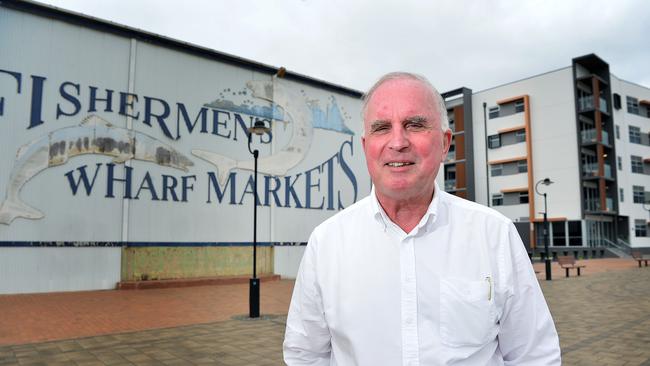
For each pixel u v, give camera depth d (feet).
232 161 51.06
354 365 4.33
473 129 126.11
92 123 42.68
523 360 4.44
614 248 110.63
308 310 4.87
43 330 24.03
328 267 4.64
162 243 45.34
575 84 108.88
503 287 4.25
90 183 41.98
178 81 48.32
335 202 58.65
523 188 114.73
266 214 52.85
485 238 4.35
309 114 57.67
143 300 35.19
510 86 119.65
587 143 107.04
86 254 41.16
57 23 41.81
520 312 4.37
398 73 4.64
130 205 43.96
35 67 40.50
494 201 120.57
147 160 45.37
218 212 49.42
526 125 114.21
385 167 4.35
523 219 114.73
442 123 4.57
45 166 40.06
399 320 4.17
